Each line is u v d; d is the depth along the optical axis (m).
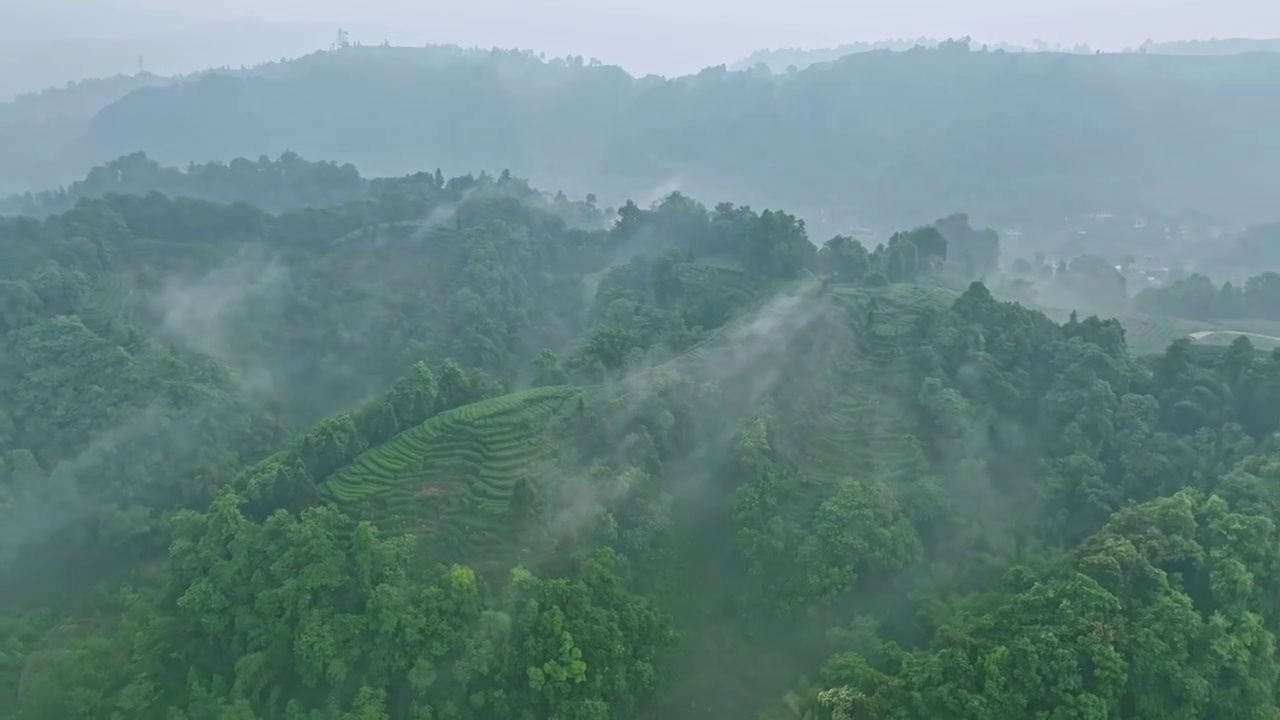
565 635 55.22
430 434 76.06
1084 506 72.81
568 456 75.50
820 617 66.88
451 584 56.97
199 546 60.88
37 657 61.81
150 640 57.41
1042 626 54.03
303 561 57.53
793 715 58.22
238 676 53.50
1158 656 52.25
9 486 79.94
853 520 68.00
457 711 53.84
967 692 51.97
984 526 73.62
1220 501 62.97
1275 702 54.97
